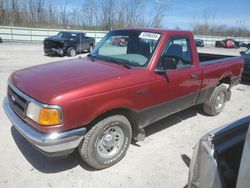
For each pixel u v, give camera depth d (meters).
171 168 3.41
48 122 2.64
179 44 4.02
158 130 4.55
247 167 1.61
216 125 4.96
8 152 3.54
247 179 1.58
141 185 3.04
